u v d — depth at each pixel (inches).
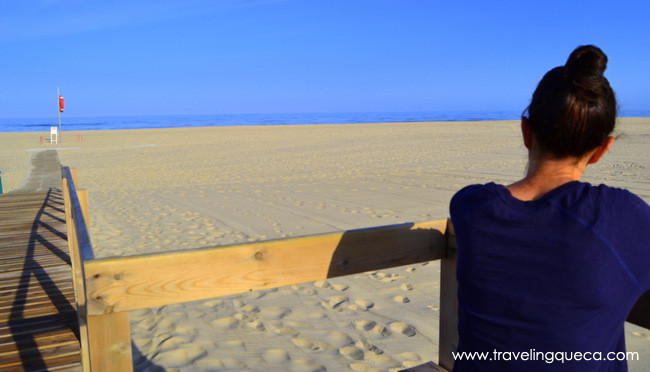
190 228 273.7
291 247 63.1
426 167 535.8
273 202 351.9
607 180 390.3
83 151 977.5
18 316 128.0
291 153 799.1
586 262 40.8
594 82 41.3
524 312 43.5
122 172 612.4
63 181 237.5
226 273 59.4
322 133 1387.8
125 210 344.5
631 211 41.8
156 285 55.9
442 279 78.3
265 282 62.1
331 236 65.6
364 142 999.6
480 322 46.8
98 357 54.8
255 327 141.8
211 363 119.0
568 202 42.8
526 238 43.5
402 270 191.9
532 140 47.3
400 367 115.6
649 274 42.8
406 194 365.4
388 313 149.8
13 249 195.9
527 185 47.6
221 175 545.0
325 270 65.8
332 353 124.0
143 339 134.3
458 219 49.4
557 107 42.3
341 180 460.4
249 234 252.8
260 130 1651.1
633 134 917.8
